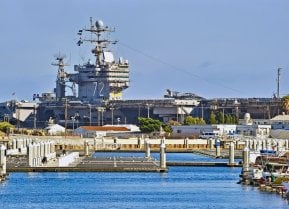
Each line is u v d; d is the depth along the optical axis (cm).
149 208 17362
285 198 18588
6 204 17875
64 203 18088
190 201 18400
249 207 17338
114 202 18275
